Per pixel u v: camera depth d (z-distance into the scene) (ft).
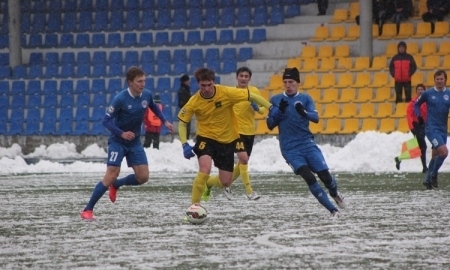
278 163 170.71
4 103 243.60
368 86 212.23
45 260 53.67
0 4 265.34
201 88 75.77
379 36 223.10
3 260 53.78
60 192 115.03
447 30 219.00
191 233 67.15
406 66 200.75
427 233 66.03
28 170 173.68
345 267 49.75
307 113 75.56
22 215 83.46
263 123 212.84
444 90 110.52
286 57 231.30
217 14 244.22
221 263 51.65
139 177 79.46
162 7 249.75
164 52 240.73
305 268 49.52
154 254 55.67
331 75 216.13
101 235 66.44
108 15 253.03
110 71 242.58
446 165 155.33
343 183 124.57
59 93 240.12
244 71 96.48
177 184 128.16
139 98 77.46
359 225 71.77
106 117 76.74
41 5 258.57
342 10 231.91
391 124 203.21
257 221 75.56
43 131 237.25
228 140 77.20
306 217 78.74
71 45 251.19
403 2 222.28
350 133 206.18
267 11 241.35
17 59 248.73
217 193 110.42
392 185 120.06
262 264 51.13
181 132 76.54
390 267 49.57
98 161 205.67
